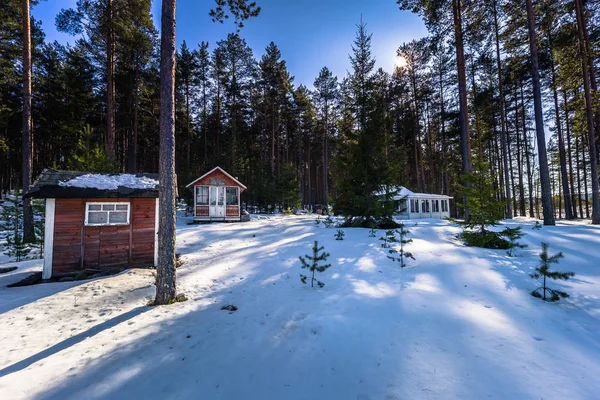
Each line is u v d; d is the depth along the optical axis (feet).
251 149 127.65
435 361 9.90
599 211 44.96
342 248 29.43
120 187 29.58
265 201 103.60
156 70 79.00
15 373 10.27
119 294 20.07
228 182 71.31
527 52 52.65
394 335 11.93
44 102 85.51
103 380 9.68
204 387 9.12
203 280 22.38
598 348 10.45
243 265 26.35
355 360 10.26
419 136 104.58
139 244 29.99
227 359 10.77
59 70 86.53
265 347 11.55
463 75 49.14
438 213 93.56
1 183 100.78
